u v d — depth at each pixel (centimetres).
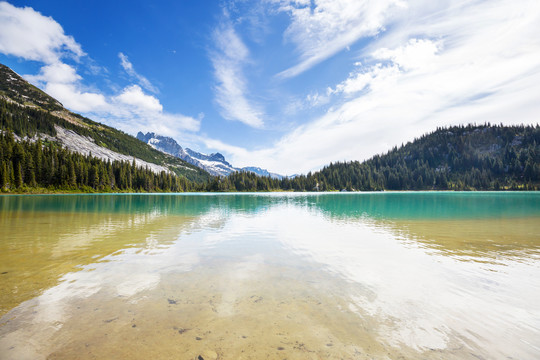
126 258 1105
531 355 471
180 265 1013
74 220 2345
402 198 7362
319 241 1479
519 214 2914
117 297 703
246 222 2283
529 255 1175
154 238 1545
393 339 517
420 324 579
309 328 554
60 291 738
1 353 449
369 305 671
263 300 695
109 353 457
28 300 673
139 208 3772
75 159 12850
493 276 901
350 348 484
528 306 675
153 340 500
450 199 6581
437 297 725
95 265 998
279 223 2227
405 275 910
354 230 1859
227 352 466
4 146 10175
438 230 1848
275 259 1110
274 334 529
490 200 6003
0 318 574
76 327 543
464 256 1162
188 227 1975
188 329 543
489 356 467
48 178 11069
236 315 607
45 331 525
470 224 2144
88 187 12381
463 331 552
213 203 5184
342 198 7594
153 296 713
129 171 15188
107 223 2164
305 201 6006
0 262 1021
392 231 1820
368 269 977
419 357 459
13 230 1784
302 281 845
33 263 1012
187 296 716
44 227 1923
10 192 9244
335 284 820
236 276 890
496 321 597
